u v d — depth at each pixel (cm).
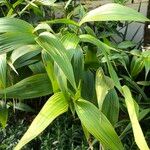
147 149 109
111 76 128
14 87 128
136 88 232
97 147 210
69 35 139
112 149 112
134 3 339
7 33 125
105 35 257
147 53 200
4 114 144
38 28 129
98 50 163
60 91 126
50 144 233
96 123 116
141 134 113
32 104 244
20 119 263
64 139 235
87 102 123
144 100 237
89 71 147
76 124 251
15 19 131
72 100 123
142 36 343
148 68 188
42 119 112
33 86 129
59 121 254
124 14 129
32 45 128
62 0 277
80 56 134
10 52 134
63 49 120
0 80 125
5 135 247
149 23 307
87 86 143
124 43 229
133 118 118
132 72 205
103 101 133
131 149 217
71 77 114
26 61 142
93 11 136
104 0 349
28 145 232
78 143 236
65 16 237
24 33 127
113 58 194
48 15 269
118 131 219
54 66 122
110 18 129
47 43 121
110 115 136
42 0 204
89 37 139
